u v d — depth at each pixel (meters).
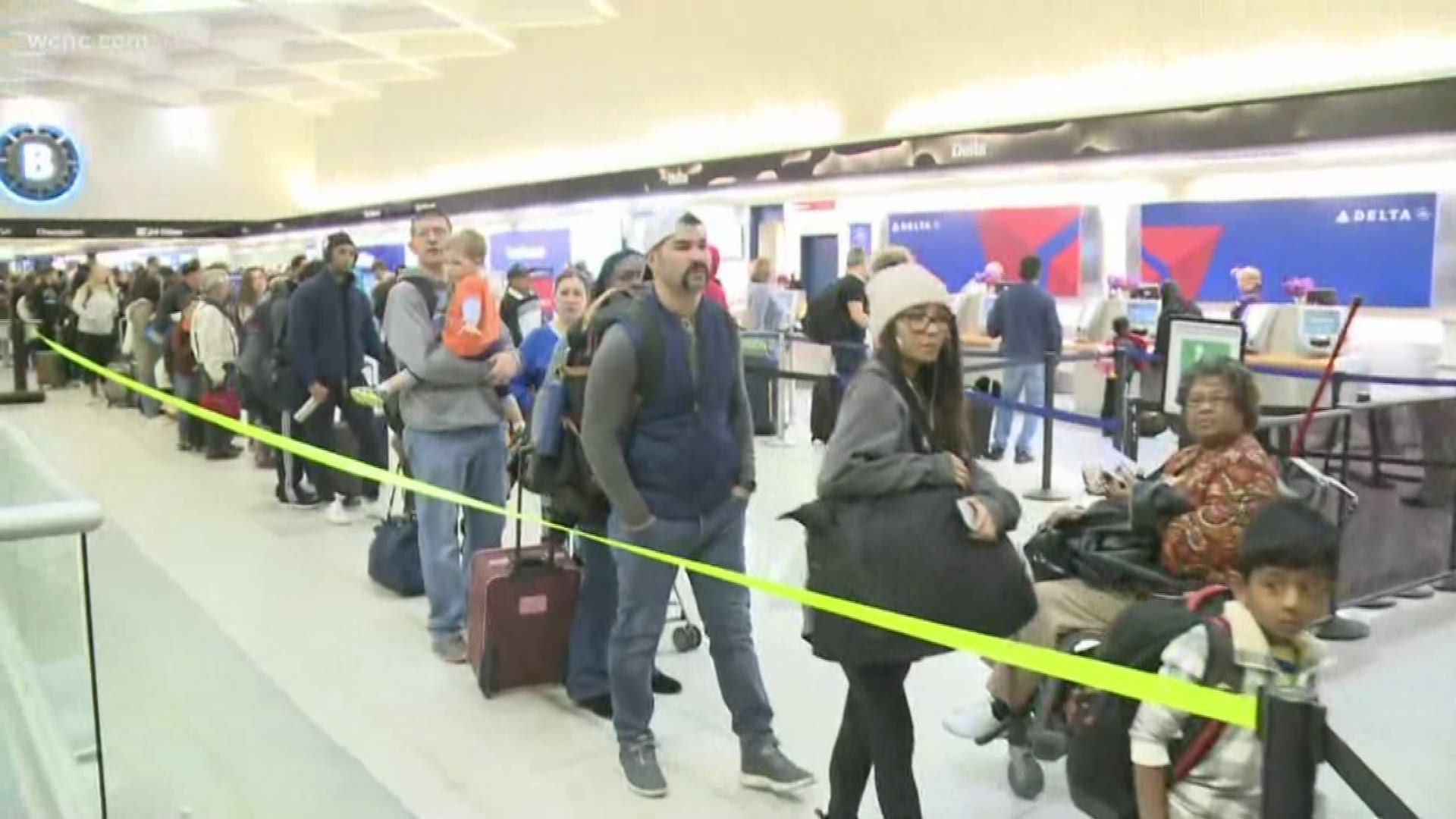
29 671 2.60
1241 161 8.89
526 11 15.09
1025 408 6.98
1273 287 10.12
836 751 2.87
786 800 3.31
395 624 4.96
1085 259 11.43
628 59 15.38
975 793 3.32
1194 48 9.03
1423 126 7.49
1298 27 8.36
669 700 4.09
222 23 17.17
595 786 3.41
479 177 19.14
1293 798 1.45
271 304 7.98
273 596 5.38
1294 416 4.66
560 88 16.88
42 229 24.19
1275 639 1.98
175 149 25.11
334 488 7.05
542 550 4.30
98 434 11.03
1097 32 9.74
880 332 2.68
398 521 5.52
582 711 3.99
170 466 9.12
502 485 4.70
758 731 3.39
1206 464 3.12
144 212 24.97
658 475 3.26
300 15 15.45
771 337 9.84
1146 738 1.95
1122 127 9.32
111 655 4.48
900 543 2.47
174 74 19.91
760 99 13.30
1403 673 4.20
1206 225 10.50
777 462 8.68
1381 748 3.54
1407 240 9.23
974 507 2.50
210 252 27.14
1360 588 4.84
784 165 12.58
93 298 14.23
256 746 3.66
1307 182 9.84
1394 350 9.09
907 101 11.52
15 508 2.03
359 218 21.95
